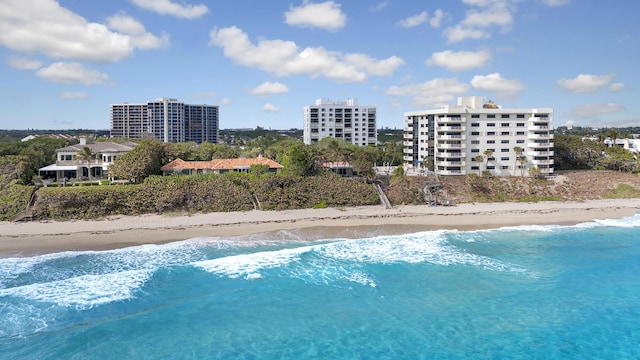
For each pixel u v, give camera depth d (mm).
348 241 62906
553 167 117750
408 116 126375
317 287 45531
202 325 37500
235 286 45531
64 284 45125
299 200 82375
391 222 73875
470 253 57406
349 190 86188
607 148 130750
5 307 39844
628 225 73812
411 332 36531
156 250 57094
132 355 32938
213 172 93438
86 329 36406
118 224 67625
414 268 51312
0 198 71312
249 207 79438
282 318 38875
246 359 32562
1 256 53656
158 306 40812
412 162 124938
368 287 45594
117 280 46406
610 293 44594
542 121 108312
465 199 90625
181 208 76812
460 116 107000
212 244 60250
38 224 67125
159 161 98625
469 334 36281
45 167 95188
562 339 35625
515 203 89375
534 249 59469
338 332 36500
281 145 145500
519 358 32844
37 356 32562
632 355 33469
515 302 42281
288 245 60906
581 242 63219
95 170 99438
